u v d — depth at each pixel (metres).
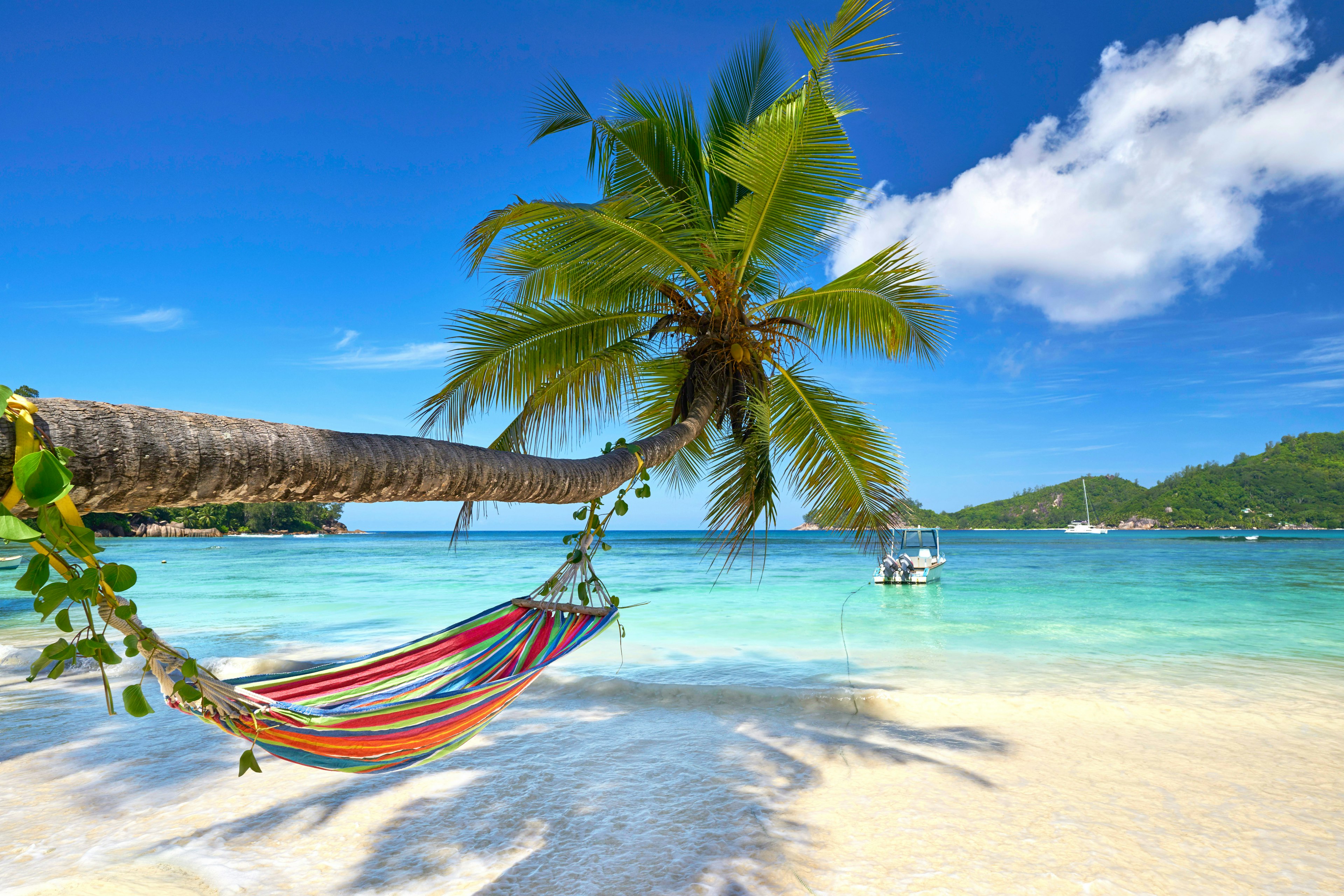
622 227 4.88
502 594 18.36
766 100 7.17
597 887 3.35
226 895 3.30
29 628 12.11
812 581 21.86
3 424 1.05
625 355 6.73
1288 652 9.33
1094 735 5.59
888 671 8.19
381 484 1.81
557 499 2.75
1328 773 4.73
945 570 26.38
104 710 6.51
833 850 3.69
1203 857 3.60
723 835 3.88
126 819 4.16
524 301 6.42
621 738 5.62
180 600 16.88
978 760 5.04
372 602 16.34
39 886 3.30
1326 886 3.33
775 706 6.47
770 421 6.25
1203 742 5.39
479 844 3.83
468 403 6.22
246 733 1.83
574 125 6.52
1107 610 14.05
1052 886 3.33
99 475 1.16
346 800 4.43
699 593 18.22
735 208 5.57
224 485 1.39
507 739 5.62
